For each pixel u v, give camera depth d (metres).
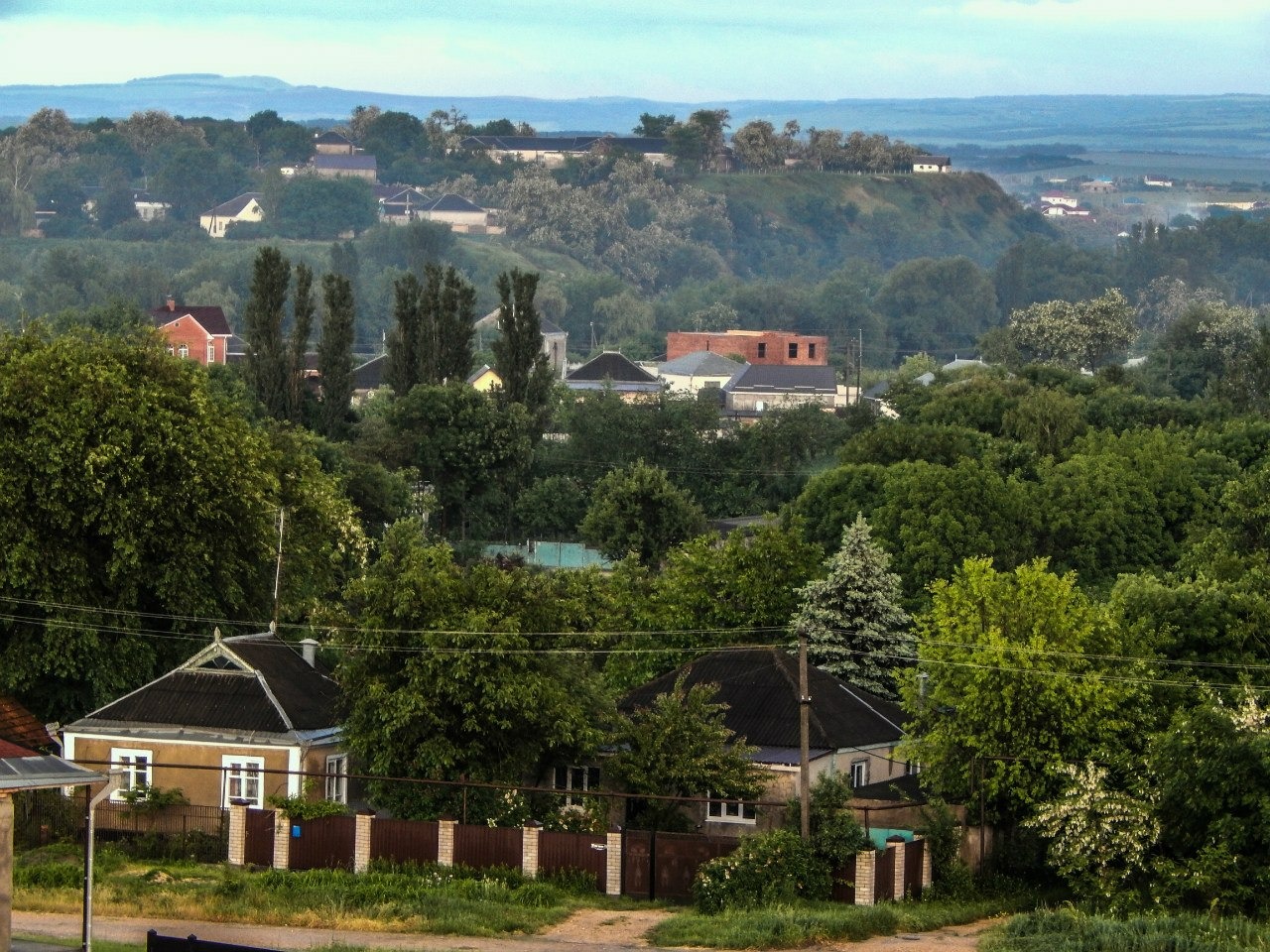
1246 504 86.94
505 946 42.75
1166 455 109.19
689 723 54.56
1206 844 49.12
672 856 50.22
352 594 55.03
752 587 72.25
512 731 54.00
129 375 64.69
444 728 53.44
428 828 51.22
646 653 68.81
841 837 49.69
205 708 56.53
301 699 57.59
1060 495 96.12
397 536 83.25
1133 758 53.03
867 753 60.88
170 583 61.28
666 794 53.62
